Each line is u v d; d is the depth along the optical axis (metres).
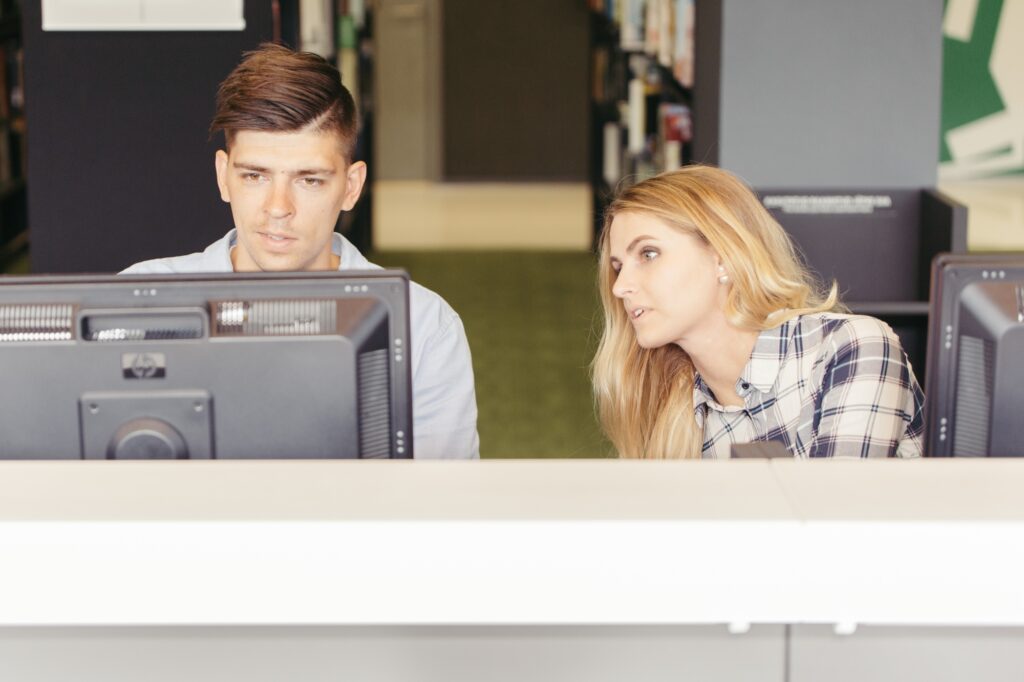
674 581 1.37
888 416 2.19
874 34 4.73
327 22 6.88
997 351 1.82
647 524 1.37
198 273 1.83
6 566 1.39
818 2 4.73
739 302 2.24
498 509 1.42
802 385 2.26
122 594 1.40
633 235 2.24
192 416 1.83
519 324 7.43
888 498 1.45
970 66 11.52
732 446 1.82
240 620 1.40
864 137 4.79
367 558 1.38
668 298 2.23
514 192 12.40
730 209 2.23
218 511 1.42
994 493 1.46
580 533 1.37
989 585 1.37
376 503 1.44
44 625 1.43
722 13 4.75
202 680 1.45
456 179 12.77
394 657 1.43
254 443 1.84
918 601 1.37
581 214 11.21
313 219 2.47
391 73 12.55
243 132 2.42
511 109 12.63
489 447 5.45
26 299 1.82
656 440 2.41
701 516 1.39
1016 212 10.46
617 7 8.76
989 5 11.40
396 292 1.83
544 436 5.58
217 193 4.90
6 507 1.44
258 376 1.83
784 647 1.42
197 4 4.77
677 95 6.49
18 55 8.85
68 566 1.39
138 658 1.44
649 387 2.41
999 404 1.83
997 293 1.82
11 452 1.85
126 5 4.77
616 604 1.38
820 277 4.75
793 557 1.37
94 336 1.83
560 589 1.38
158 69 4.82
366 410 1.86
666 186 2.24
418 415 2.56
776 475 1.53
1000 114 11.57
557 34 12.50
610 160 8.96
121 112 4.84
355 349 1.83
